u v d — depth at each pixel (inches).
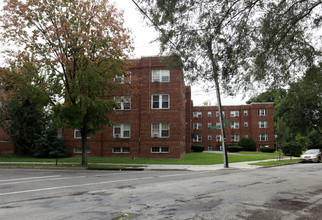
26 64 682.8
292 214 224.2
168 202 270.2
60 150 1079.0
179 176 536.7
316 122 1501.0
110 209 241.4
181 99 1056.2
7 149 1327.5
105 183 422.9
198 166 807.1
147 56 1069.1
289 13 377.7
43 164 805.2
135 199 286.2
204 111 2202.3
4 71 674.2
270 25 380.5
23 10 651.5
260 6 375.2
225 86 419.2
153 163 864.9
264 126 1994.3
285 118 1535.4
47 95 703.7
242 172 637.3
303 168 761.6
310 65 413.4
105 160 933.8
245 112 2103.8
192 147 1744.6
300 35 400.8
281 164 928.9
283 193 323.3
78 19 695.7
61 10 684.7
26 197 304.7
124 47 721.0
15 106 1093.1
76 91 672.4
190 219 208.5
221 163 902.4
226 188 363.9
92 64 681.0
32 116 1104.2
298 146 1384.1
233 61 388.5
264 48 402.9
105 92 772.6
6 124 1117.7
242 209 240.1
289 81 441.7
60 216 218.5
